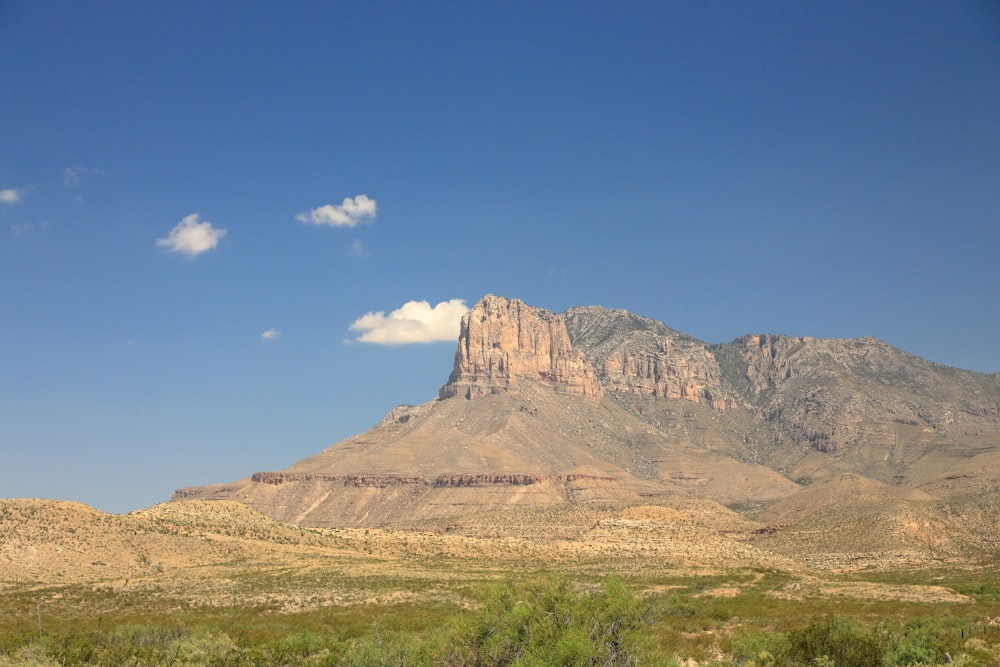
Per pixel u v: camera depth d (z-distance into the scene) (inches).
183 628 2866.6
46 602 4069.9
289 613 3718.0
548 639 1617.9
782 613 3496.6
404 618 3270.2
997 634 2630.4
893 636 2301.9
